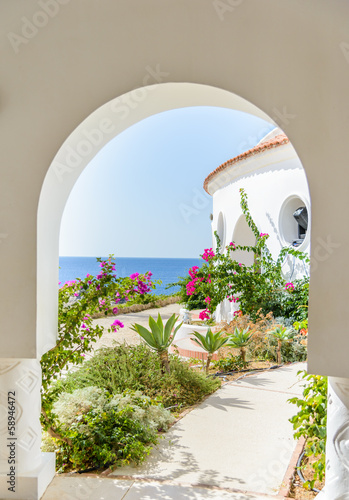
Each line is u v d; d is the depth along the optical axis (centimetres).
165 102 338
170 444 420
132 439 388
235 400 550
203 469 369
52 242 352
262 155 996
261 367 740
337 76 279
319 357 278
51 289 352
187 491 330
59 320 397
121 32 301
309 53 283
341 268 275
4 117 309
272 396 564
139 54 300
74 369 673
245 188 1115
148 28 299
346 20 278
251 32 291
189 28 296
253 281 974
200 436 439
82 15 304
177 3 297
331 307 275
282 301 912
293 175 910
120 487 336
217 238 1348
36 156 308
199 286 1048
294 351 789
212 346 697
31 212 310
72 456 377
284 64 286
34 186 309
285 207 949
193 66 295
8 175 310
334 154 278
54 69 306
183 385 582
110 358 591
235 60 292
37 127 308
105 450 372
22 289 310
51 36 306
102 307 418
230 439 431
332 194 277
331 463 293
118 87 302
